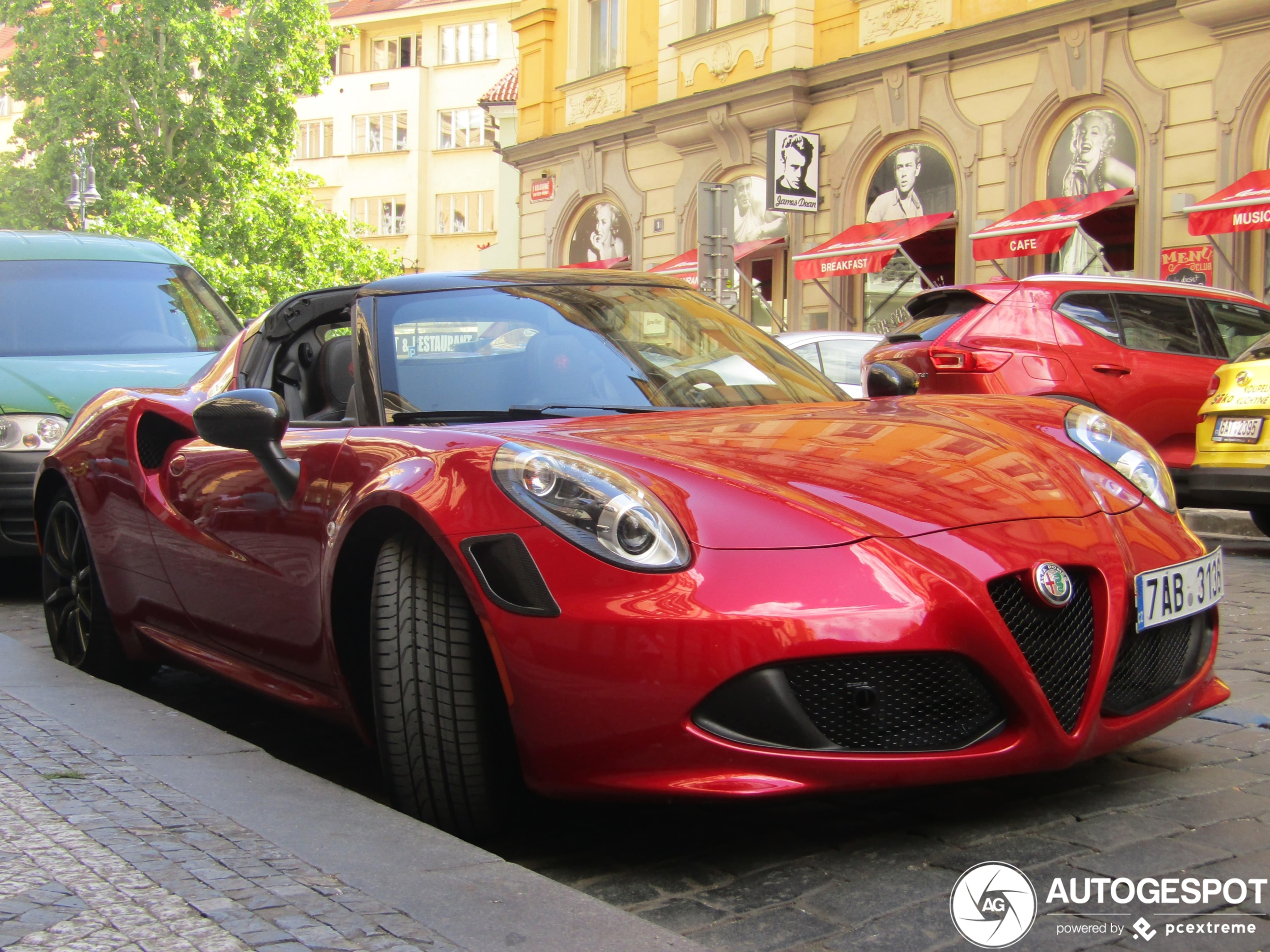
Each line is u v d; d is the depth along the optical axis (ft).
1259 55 41.98
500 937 6.40
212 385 13.75
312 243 124.77
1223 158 43.21
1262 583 20.40
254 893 6.69
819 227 59.52
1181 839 8.34
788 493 8.54
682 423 10.11
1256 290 42.65
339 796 8.60
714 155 64.95
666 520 8.17
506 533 8.27
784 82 58.95
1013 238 47.91
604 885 8.04
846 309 59.26
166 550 12.49
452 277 12.07
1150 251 45.50
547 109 77.36
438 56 172.24
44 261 24.22
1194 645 9.57
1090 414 10.64
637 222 70.44
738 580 7.90
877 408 11.00
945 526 8.39
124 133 126.62
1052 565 8.33
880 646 7.74
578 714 7.95
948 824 8.70
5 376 20.48
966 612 7.94
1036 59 49.26
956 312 28.76
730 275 39.04
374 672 8.84
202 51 125.29
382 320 11.27
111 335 22.85
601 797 8.06
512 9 167.12
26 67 128.26
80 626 14.40
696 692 7.72
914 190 55.16
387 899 6.79
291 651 10.67
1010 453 9.57
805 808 9.15
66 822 7.84
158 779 8.89
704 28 65.67
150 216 105.81
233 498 11.40
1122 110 46.57
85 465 14.06
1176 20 44.47
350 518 9.30
